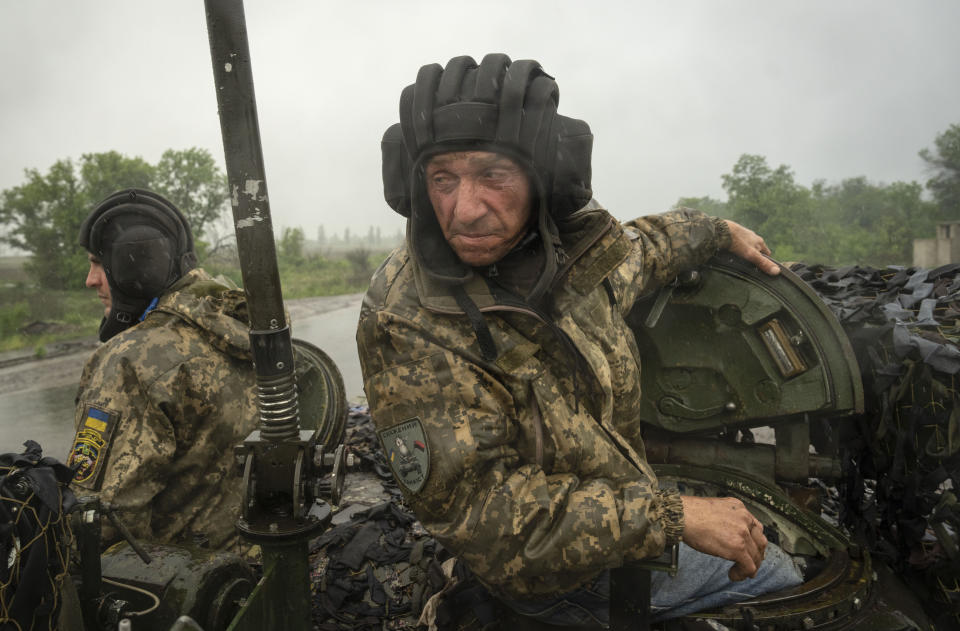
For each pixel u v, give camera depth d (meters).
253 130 1.20
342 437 2.60
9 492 1.14
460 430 1.33
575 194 1.40
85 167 29.89
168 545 1.72
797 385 2.07
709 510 1.44
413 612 2.03
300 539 1.33
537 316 1.41
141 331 2.02
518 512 1.32
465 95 1.26
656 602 1.75
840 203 69.25
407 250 1.48
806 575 2.02
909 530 1.98
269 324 1.30
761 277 2.07
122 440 1.86
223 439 2.11
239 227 1.24
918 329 1.95
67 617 1.31
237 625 1.13
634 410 1.70
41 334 16.31
